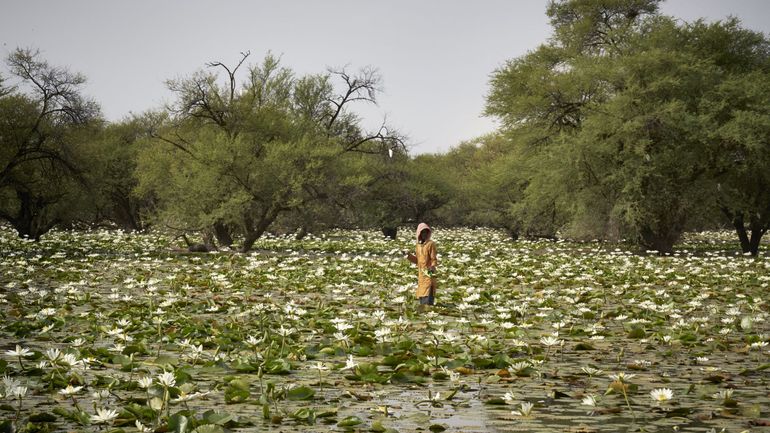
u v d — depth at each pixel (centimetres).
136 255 2322
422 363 710
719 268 2072
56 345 830
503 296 1331
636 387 598
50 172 3050
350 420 487
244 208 2636
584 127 2902
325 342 850
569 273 1797
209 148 2666
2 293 1356
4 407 521
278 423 496
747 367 728
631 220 2775
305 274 1728
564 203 3025
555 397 583
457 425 489
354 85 3853
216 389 609
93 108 2878
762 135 2622
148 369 690
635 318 1095
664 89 2834
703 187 2806
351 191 2936
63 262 2003
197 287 1510
